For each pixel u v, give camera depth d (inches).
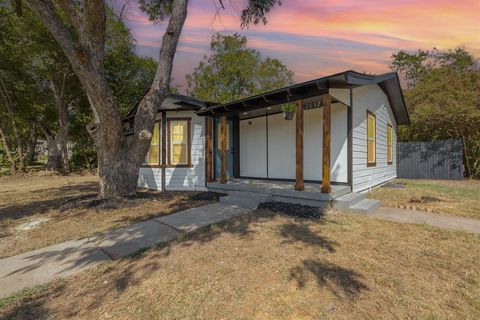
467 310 88.4
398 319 84.4
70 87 675.4
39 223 207.6
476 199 273.6
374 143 350.9
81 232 180.1
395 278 108.4
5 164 704.4
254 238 156.1
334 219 195.0
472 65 781.3
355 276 110.6
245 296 98.2
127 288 105.9
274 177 351.9
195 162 357.4
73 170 761.0
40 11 207.0
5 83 609.0
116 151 271.9
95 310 92.7
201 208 237.0
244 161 388.8
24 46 555.8
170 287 105.3
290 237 156.9
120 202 252.1
